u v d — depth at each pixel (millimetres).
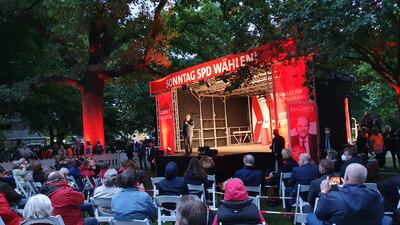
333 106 13805
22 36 21922
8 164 18672
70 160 14211
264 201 10492
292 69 12297
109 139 38562
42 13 22234
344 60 12875
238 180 4613
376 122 18031
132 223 4820
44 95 29031
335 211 4008
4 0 18938
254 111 26812
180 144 20953
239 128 26609
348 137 16578
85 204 7680
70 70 21781
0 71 22906
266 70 13383
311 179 7449
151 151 21188
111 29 23016
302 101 11867
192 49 26938
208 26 25625
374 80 18203
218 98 25688
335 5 8477
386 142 16406
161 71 25938
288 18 9781
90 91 23422
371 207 3936
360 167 4062
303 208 6914
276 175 10492
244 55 12977
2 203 5480
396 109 27859
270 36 11117
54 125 35312
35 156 25797
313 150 11305
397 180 5680
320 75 11430
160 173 17969
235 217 4402
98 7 21297
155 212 5504
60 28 24203
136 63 22891
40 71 24219
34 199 4500
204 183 7465
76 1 21234
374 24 8289
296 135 11578
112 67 22953
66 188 6051
